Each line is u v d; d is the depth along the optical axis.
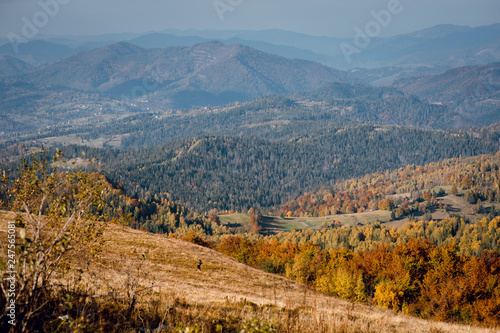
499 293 46.31
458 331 15.62
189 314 9.41
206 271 38.75
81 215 7.04
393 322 16.31
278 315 11.62
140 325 8.02
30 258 6.05
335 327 9.97
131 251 34.50
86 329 6.46
